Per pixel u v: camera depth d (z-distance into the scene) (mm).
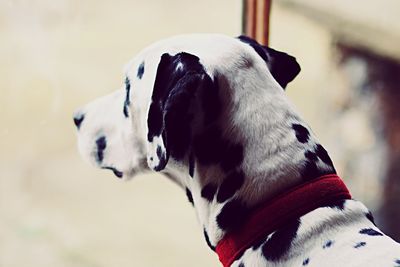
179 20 3793
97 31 3750
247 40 1580
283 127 1379
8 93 3256
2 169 4000
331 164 1391
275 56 1562
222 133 1359
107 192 3992
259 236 1319
